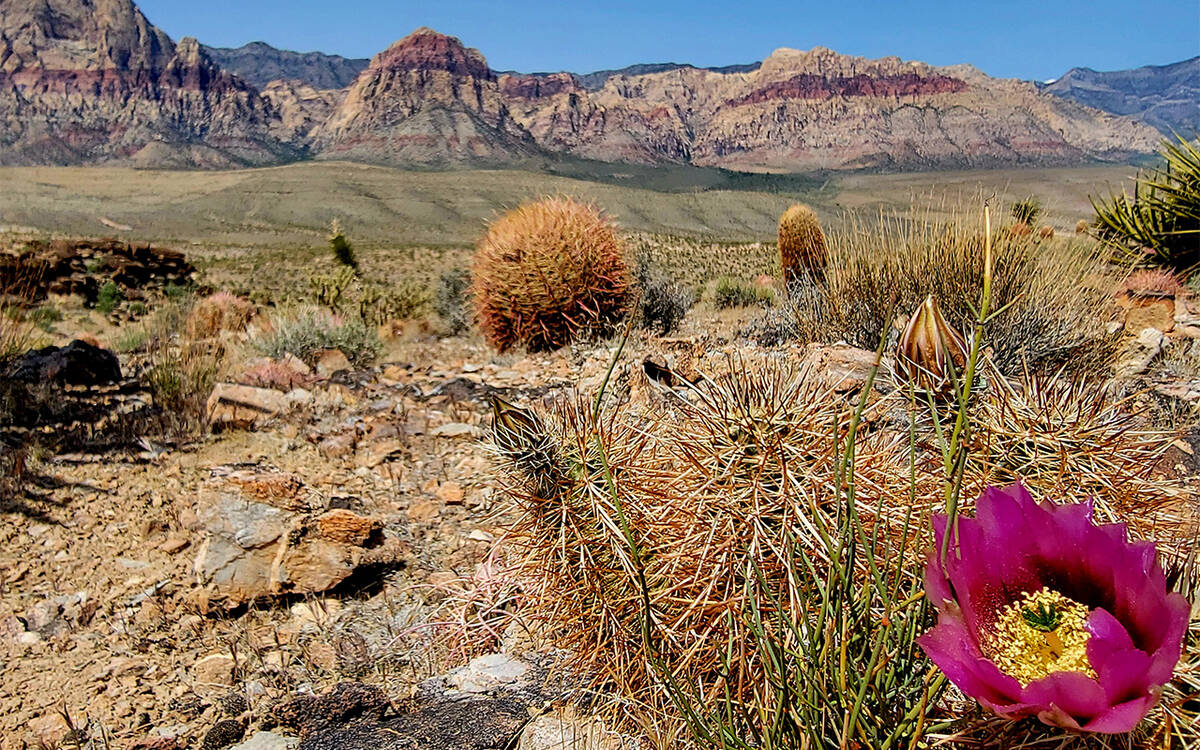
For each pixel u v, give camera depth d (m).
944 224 6.92
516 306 9.02
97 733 3.02
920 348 2.27
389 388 7.57
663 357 5.89
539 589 2.60
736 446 2.10
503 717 2.71
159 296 26.92
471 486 5.05
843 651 1.68
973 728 1.59
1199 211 9.41
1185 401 4.96
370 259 62.88
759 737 1.96
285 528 3.98
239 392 6.74
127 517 4.90
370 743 2.71
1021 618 1.50
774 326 7.71
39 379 7.70
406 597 3.85
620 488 2.36
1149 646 1.37
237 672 3.36
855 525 1.90
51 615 3.87
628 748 2.41
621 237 9.52
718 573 2.08
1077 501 2.04
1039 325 5.88
